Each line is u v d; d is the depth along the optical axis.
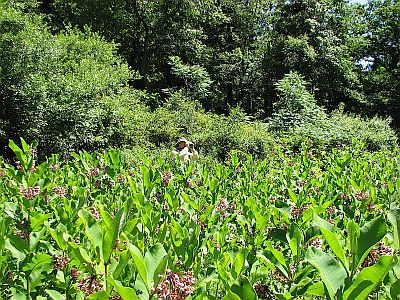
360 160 8.71
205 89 30.75
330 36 32.94
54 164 4.99
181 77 30.73
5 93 15.06
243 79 35.97
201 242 2.63
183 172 5.36
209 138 17.20
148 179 3.63
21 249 2.23
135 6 32.38
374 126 21.17
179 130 19.55
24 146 3.43
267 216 2.79
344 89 33.38
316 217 1.78
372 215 3.50
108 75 19.00
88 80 16.78
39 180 3.37
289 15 34.16
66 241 2.22
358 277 1.42
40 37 15.88
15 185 3.76
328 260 1.61
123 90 20.34
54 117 15.53
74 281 2.16
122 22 32.78
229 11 37.59
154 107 29.28
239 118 19.73
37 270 2.19
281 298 1.76
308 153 9.96
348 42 36.09
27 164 3.38
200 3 33.94
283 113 21.42
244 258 2.05
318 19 33.56
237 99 37.41
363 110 36.19
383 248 2.28
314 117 20.52
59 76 16.09
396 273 1.84
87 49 20.62
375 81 38.84
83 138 16.14
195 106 24.78
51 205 3.31
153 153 15.34
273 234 2.54
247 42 38.53
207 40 37.94
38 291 2.24
